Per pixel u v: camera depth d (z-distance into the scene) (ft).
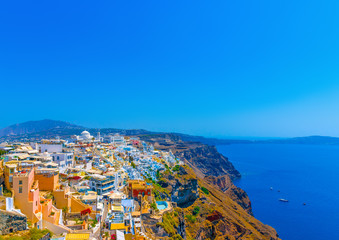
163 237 296.30
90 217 243.40
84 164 418.92
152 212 319.47
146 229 286.87
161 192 472.03
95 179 335.06
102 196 314.55
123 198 323.78
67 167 387.96
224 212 585.63
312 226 652.48
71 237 191.72
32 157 322.96
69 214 235.61
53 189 250.78
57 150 443.73
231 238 507.30
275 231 596.70
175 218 359.46
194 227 482.28
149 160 615.98
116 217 264.93
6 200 176.45
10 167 219.41
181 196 550.77
